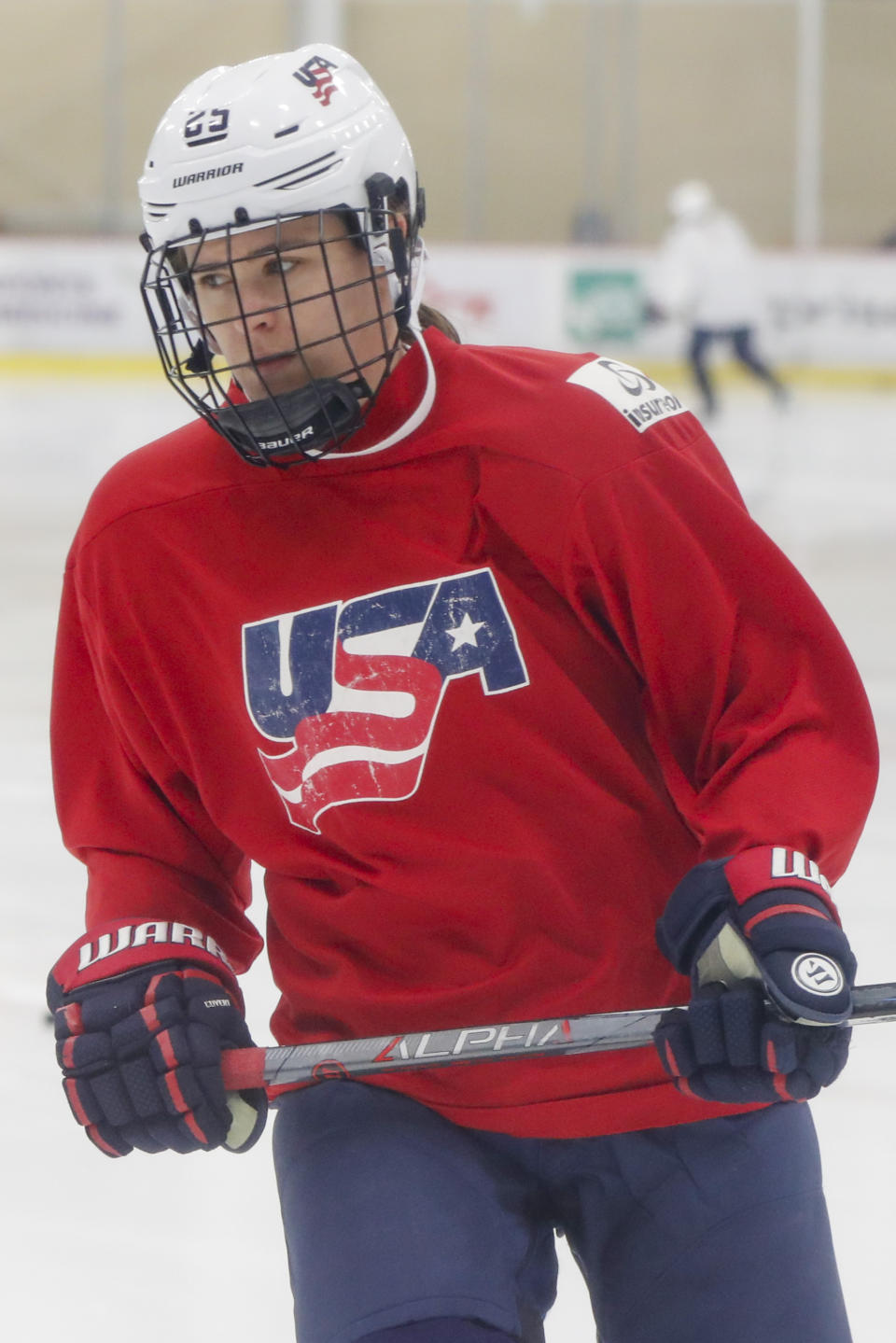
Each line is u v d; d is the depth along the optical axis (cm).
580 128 4222
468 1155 374
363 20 4278
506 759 364
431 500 361
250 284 354
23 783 1202
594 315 3516
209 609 377
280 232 351
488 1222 365
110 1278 582
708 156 4172
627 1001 377
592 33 4134
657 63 4188
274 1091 397
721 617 358
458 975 378
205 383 366
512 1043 353
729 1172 370
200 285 362
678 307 3080
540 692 362
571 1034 350
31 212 4056
